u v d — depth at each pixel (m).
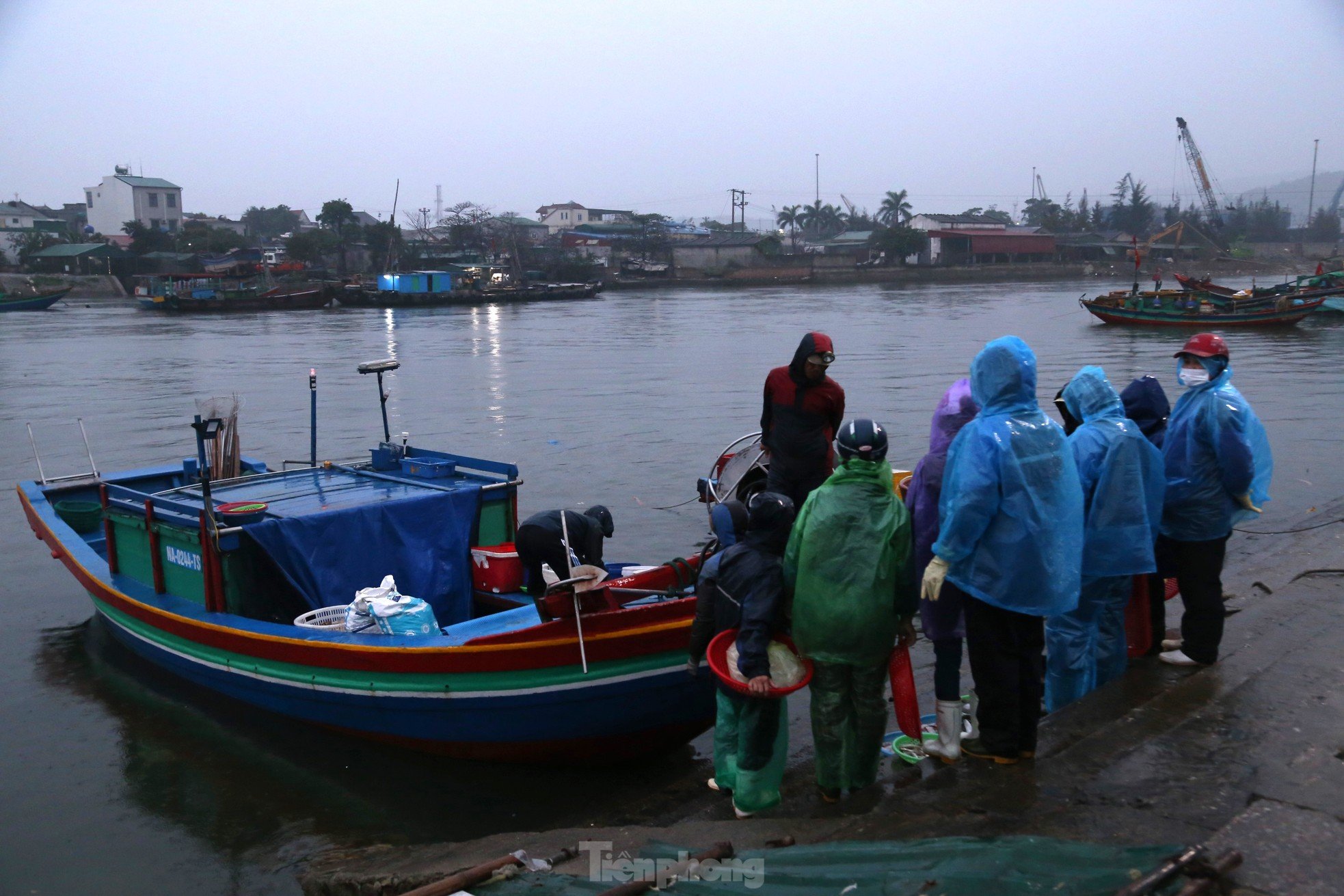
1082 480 5.39
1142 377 6.50
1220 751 4.57
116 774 6.84
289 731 7.44
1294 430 18.48
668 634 6.20
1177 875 3.39
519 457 17.38
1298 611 6.74
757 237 124.50
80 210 130.75
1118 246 128.25
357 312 71.56
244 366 34.62
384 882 4.86
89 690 8.26
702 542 12.04
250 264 91.12
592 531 7.16
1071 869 3.48
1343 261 105.25
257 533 7.23
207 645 7.64
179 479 11.26
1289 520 12.03
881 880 3.54
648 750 6.73
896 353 35.66
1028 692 4.66
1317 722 4.84
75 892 5.51
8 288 89.75
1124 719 5.02
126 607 8.38
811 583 4.60
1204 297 48.22
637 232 125.44
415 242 105.12
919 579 4.88
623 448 18.05
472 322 59.22
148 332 52.44
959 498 4.37
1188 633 5.76
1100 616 5.74
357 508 7.60
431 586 7.86
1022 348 4.48
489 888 4.29
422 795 6.50
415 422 21.47
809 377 7.26
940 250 122.50
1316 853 3.62
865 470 4.57
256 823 6.20
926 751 5.05
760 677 4.57
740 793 5.01
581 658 6.13
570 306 76.31
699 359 34.69
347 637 6.83
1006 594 4.44
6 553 12.19
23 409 24.36
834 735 4.77
